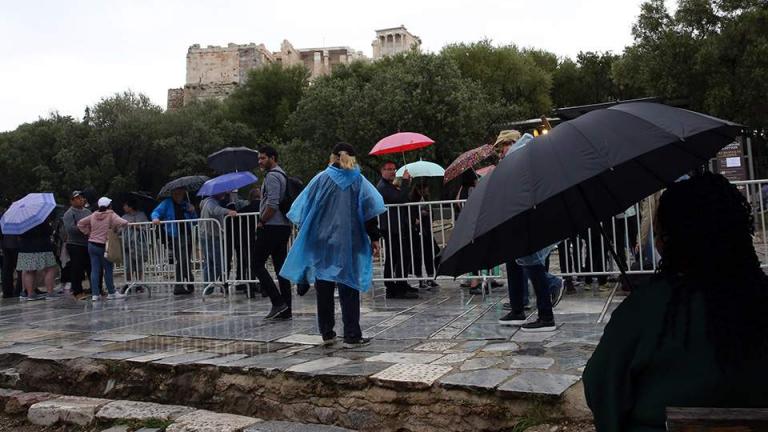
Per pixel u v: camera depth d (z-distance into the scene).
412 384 3.79
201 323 6.73
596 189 2.42
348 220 5.14
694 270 1.58
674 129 2.05
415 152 25.95
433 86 26.20
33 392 5.17
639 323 1.59
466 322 5.82
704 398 1.48
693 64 22.02
